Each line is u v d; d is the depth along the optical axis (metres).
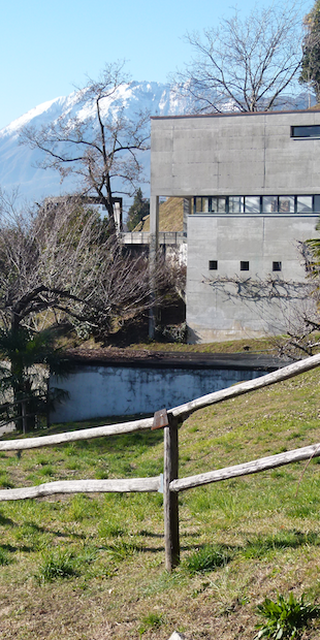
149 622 4.40
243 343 35.97
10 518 8.66
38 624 4.87
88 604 5.09
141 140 46.03
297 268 37.12
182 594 4.72
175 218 79.19
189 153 39.47
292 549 5.10
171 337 38.78
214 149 39.16
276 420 16.27
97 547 6.74
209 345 36.94
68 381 27.75
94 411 27.78
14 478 12.83
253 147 38.69
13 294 27.38
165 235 47.44
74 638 4.50
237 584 4.59
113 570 5.87
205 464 13.41
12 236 28.66
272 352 32.38
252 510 7.58
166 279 40.28
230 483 10.59
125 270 37.09
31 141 45.78
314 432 13.98
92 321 30.95
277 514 6.95
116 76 46.50
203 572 5.07
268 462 4.62
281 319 36.12
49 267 28.75
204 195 39.50
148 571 5.57
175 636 4.04
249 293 37.78
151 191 39.91
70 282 30.11
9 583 5.85
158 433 20.52
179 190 39.66
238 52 53.72
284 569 4.62
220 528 6.71
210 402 4.97
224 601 4.36
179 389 27.30
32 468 14.28
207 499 8.92
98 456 16.78
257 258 37.75
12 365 26.14
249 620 4.04
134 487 5.75
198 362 28.19
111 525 7.48
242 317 37.88
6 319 28.94
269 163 38.56
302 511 6.66
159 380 27.41
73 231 33.12
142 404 27.56
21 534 7.69
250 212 39.09
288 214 37.31
